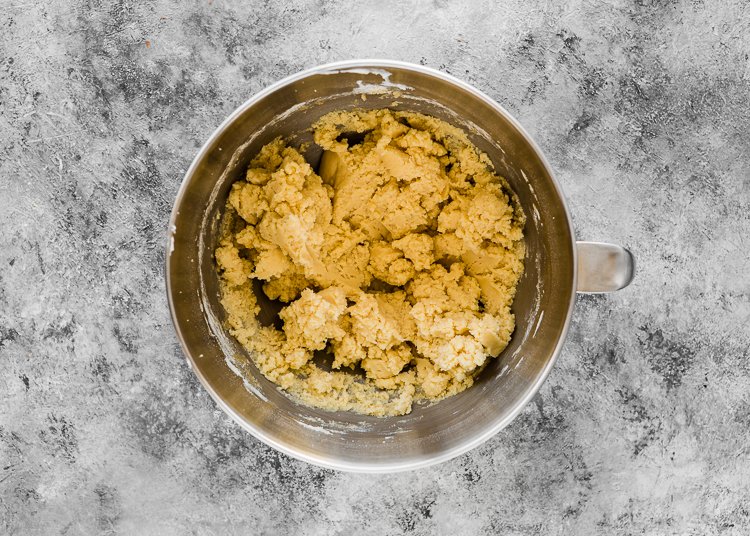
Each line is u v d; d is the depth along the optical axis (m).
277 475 0.65
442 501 0.66
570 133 0.65
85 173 0.65
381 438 0.61
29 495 0.65
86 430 0.65
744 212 0.66
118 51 0.64
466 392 0.61
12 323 0.65
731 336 0.66
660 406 0.66
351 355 0.61
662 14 0.65
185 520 0.65
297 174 0.59
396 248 0.62
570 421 0.66
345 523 0.65
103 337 0.65
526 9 0.64
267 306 0.62
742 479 0.66
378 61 0.55
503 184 0.61
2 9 0.64
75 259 0.65
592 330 0.66
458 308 0.61
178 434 0.65
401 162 0.60
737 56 0.65
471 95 0.56
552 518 0.66
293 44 0.64
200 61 0.64
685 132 0.65
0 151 0.65
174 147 0.65
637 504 0.66
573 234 0.55
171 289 0.56
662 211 0.65
